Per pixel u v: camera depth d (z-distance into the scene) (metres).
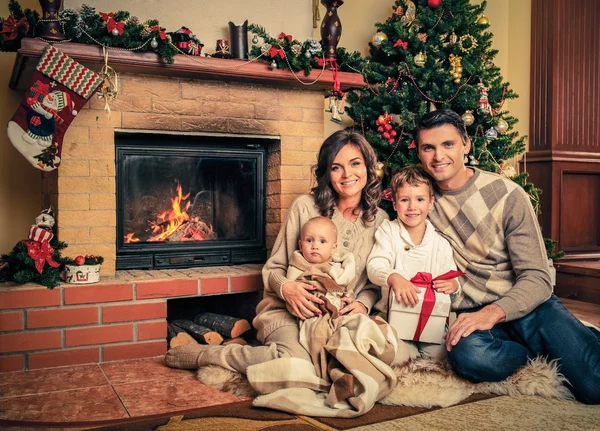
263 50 2.72
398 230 2.22
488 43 3.53
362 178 2.26
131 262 2.77
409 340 2.09
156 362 2.44
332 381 1.90
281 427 1.66
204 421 1.72
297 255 2.18
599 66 4.29
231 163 3.03
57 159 2.34
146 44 2.43
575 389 1.89
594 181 4.31
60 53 2.30
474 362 1.92
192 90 2.74
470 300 2.15
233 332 2.63
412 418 1.73
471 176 2.17
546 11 4.14
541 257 2.06
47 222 2.49
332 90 2.88
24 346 2.31
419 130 2.15
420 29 3.47
